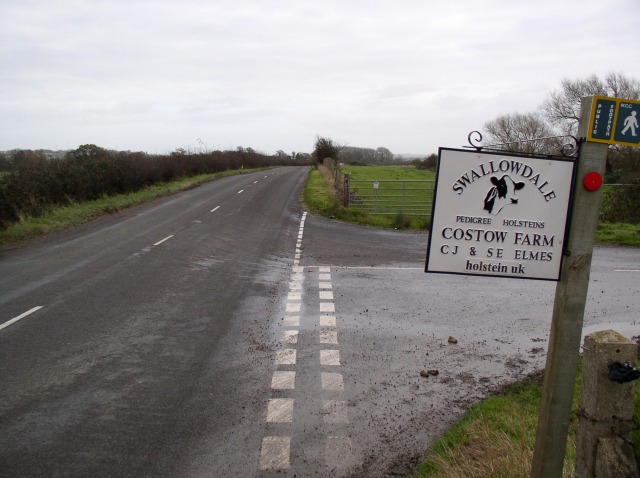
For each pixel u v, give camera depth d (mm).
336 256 14633
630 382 3170
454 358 7469
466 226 3393
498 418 5520
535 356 7605
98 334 8062
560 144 4180
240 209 24250
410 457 4957
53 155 28906
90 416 5609
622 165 30781
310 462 4863
